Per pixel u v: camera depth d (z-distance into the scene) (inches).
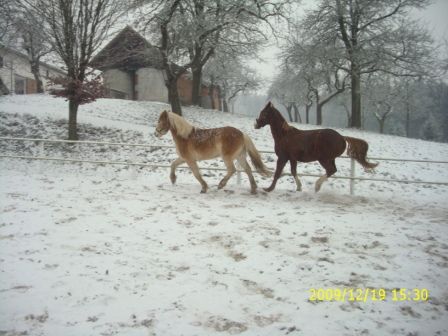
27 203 279.3
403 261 183.3
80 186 356.5
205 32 705.0
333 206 296.7
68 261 176.6
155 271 168.7
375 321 131.2
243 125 805.9
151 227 231.3
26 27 655.1
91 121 698.8
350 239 213.9
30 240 202.1
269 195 331.3
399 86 1333.7
